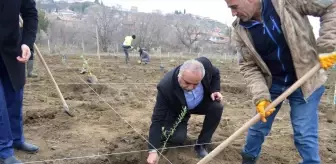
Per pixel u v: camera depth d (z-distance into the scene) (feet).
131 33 110.22
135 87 28.53
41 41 95.09
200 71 11.00
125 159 13.69
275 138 17.02
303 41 9.72
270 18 9.91
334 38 9.37
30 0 11.68
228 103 24.71
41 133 15.05
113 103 21.36
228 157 14.33
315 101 10.64
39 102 20.40
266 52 10.60
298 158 14.78
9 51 10.87
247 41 10.49
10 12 10.49
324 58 9.50
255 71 11.12
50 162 12.48
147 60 57.57
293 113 10.95
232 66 59.16
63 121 16.71
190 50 103.09
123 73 40.14
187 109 13.03
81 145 14.06
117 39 107.24
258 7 9.86
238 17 10.07
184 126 14.06
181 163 13.65
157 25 118.62
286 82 11.00
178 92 12.16
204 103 13.53
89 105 19.80
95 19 106.52
